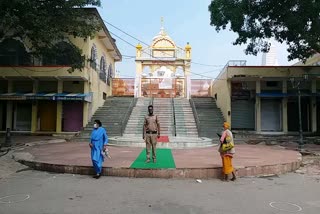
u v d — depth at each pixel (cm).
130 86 3341
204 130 2275
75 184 864
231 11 1934
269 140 2134
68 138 2156
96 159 941
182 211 629
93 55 2542
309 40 1814
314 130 2458
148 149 1084
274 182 948
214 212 626
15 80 2431
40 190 792
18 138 2114
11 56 2392
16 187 825
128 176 969
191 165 1030
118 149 1526
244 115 2534
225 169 941
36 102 2417
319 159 1399
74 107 2441
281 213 629
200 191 805
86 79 2356
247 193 795
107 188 818
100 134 956
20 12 1511
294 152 1527
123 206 658
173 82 3108
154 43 3150
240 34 2080
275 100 2520
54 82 2469
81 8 1911
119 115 2542
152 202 691
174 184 882
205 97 3066
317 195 786
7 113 2459
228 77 2428
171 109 2609
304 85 2511
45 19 1579
